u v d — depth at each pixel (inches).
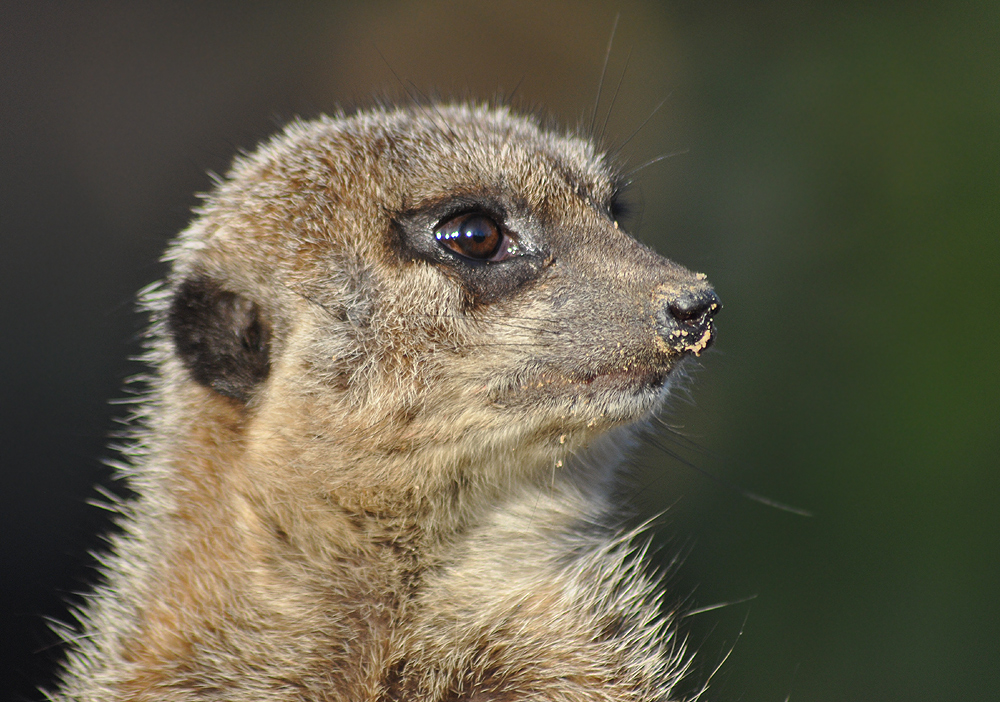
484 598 246.2
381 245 248.4
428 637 236.4
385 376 240.5
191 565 239.8
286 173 263.7
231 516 240.4
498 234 258.2
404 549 242.5
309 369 240.8
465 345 243.9
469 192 255.4
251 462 240.8
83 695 241.6
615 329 247.9
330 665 232.5
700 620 460.4
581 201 272.7
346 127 281.4
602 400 248.1
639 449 321.7
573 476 281.9
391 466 240.1
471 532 254.2
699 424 531.2
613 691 242.5
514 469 255.8
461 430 243.8
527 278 255.0
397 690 231.9
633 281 254.2
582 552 281.1
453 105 334.3
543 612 249.6
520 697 234.4
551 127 338.0
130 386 490.0
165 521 251.1
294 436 239.8
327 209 252.4
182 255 273.9
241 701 227.1
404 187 253.9
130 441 347.3
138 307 292.5
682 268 260.5
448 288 246.2
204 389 249.0
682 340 247.1
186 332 253.3
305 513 238.4
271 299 248.1
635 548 285.1
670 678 263.6
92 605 270.4
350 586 238.5
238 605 233.6
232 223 261.1
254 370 247.4
